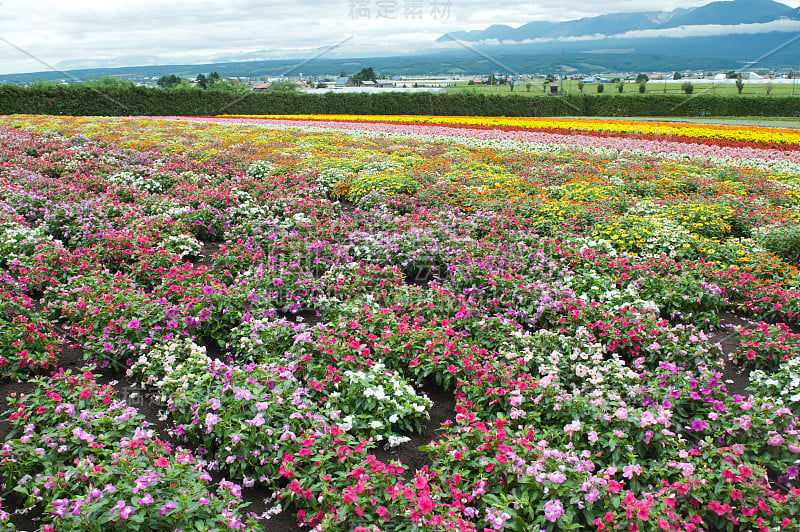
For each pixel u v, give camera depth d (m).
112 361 5.04
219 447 3.91
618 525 3.10
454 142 21.11
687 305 6.55
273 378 4.37
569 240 8.38
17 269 7.04
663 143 20.47
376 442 4.24
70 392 4.25
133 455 3.42
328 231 8.49
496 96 39.16
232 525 3.08
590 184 12.72
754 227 9.68
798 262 8.46
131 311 5.43
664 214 10.10
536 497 3.34
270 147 18.09
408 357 5.07
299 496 3.45
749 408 4.10
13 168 12.98
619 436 3.81
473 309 5.95
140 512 3.04
